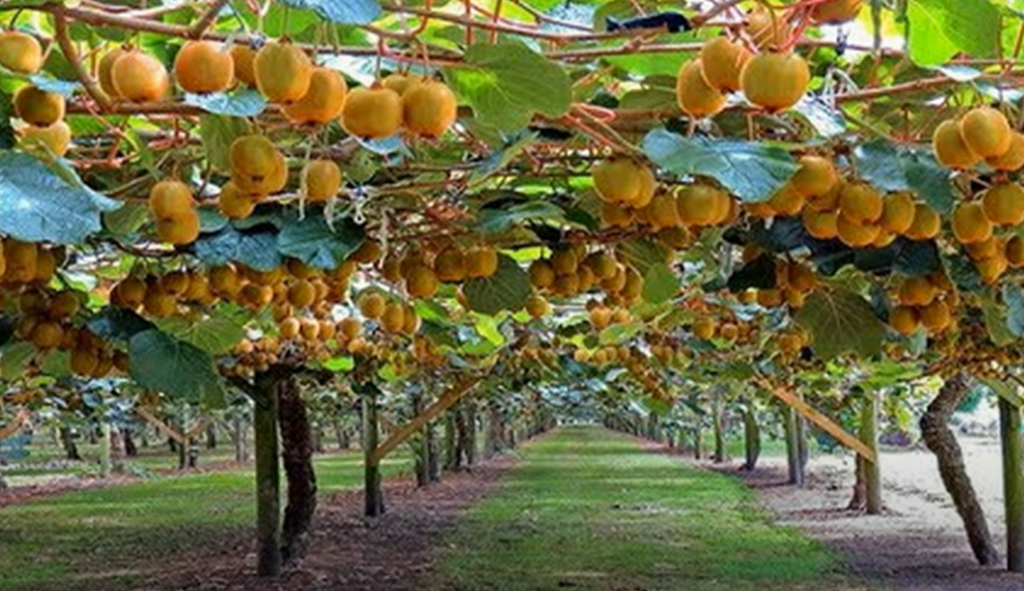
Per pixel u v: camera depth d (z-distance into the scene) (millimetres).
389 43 2270
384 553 11188
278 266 2986
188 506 16953
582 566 10297
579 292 3307
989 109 2045
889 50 2412
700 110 1916
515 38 2258
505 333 8055
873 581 9352
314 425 31766
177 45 2195
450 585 9242
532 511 15484
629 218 2568
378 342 7227
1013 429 9797
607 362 8000
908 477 22250
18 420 13375
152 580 9602
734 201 2527
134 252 3264
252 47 1698
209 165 2645
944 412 10375
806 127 2475
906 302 3176
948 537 12266
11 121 1960
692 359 8344
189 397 3197
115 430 29047
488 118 2109
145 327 3244
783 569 10039
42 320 3275
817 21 1807
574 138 2746
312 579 9430
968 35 1956
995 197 2316
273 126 2359
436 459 21375
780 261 3271
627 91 2652
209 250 2887
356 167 2775
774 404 17891
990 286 3248
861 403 14633
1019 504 9766
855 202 2322
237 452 30906
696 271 5129
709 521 14094
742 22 1884
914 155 2344
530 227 3213
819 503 16438
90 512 16125
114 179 2865
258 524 9539
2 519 15188
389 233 3145
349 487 20359
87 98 2166
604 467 25719
